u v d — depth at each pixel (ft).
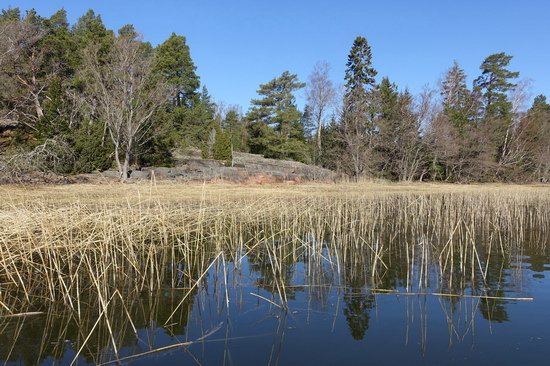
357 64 144.25
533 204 62.08
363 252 32.40
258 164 128.06
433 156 135.44
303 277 25.55
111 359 14.82
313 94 156.76
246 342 16.22
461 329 17.48
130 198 49.01
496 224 44.16
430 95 132.05
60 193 53.01
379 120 131.64
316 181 106.93
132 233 30.94
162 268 25.13
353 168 124.98
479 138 138.82
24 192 52.49
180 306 20.25
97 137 89.86
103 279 22.58
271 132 157.28
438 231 39.47
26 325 17.75
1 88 101.40
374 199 62.75
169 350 15.53
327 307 20.18
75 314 19.03
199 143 153.07
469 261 29.40
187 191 64.28
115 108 86.84
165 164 108.37
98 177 80.74
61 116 88.43
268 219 43.09
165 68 152.05
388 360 14.78
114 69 89.35
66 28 132.67
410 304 20.58
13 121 102.68
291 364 14.47
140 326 17.75
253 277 25.54
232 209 41.27
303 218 42.86
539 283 23.95
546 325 17.81
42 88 107.55
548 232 40.83
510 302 20.77
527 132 149.18
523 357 14.96
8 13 141.59
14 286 22.68
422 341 16.30
